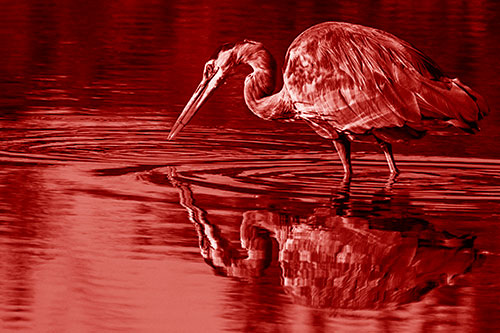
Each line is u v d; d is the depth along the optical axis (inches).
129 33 1063.6
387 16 1213.7
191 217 444.5
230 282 366.0
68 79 827.4
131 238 413.7
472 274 378.0
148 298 349.1
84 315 332.8
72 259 386.6
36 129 647.1
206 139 636.7
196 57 934.4
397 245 408.2
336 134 523.2
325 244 408.8
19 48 962.7
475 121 489.1
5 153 576.7
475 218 449.7
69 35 1044.5
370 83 494.9
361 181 525.3
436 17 1224.2
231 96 796.0
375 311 342.3
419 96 487.5
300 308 343.6
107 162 561.3
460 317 336.8
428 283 367.2
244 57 550.3
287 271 379.2
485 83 817.5
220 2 1314.0
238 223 435.5
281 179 526.6
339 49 506.0
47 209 453.7
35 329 319.3
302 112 522.0
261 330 322.3
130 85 807.7
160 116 701.3
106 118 689.0
